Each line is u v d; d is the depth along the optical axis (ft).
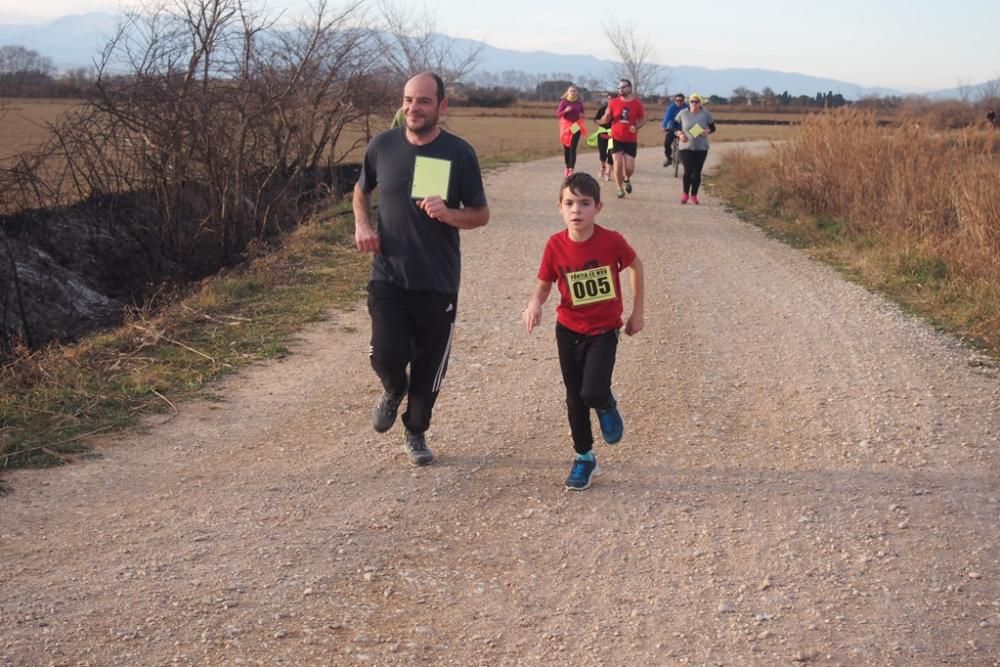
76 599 13.37
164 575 14.12
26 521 15.72
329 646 12.50
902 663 12.45
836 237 46.39
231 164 48.91
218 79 48.19
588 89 218.18
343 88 58.44
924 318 31.14
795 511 16.87
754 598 13.98
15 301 39.60
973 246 36.06
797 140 57.77
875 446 19.99
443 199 17.24
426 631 12.91
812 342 28.19
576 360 17.40
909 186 46.44
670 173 77.36
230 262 46.88
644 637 12.94
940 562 15.10
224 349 26.27
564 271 17.15
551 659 12.40
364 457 19.07
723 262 40.93
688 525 16.30
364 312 30.94
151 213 47.06
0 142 53.98
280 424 20.81
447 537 15.71
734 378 24.72
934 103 75.41
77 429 19.83
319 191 59.16
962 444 20.13
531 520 16.40
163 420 20.79
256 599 13.55
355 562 14.75
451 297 18.07
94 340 27.17
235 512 16.37
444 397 22.97
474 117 198.49
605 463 19.01
